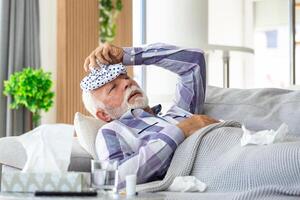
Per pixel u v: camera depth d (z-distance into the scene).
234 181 1.79
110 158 2.04
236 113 2.37
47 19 6.36
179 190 1.85
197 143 1.97
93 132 2.15
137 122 2.19
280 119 2.27
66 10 6.18
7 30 5.85
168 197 1.74
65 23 6.18
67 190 1.44
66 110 6.21
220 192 1.79
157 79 3.25
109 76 2.25
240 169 1.78
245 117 2.33
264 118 2.29
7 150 1.96
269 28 6.88
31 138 1.60
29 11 6.01
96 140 2.12
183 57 2.44
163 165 2.01
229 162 1.83
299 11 5.62
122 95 2.27
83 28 6.33
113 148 2.06
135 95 2.29
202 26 3.32
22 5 5.94
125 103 2.26
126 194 1.45
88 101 2.30
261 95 2.39
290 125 2.24
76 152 2.14
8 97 5.74
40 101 5.61
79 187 1.44
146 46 2.41
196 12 3.31
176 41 3.30
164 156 2.00
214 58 5.55
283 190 1.60
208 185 1.85
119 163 1.97
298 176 1.64
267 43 6.92
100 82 2.25
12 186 1.46
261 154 1.74
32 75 5.51
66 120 6.20
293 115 2.25
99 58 2.29
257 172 1.72
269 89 2.42
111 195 1.41
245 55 6.84
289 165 1.65
